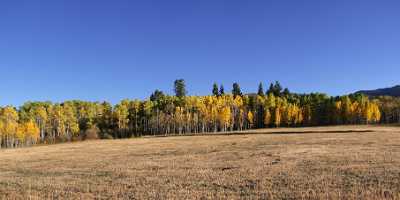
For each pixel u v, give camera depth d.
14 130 140.12
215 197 20.30
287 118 162.00
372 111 155.12
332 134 76.31
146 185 24.91
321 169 28.55
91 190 23.81
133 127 167.62
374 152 39.16
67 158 49.81
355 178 24.06
